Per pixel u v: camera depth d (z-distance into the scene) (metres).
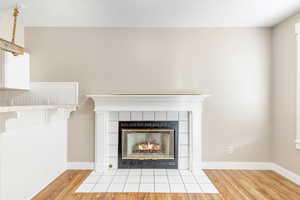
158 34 4.24
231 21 3.95
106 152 4.18
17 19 3.86
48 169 3.55
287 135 3.78
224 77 4.23
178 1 3.18
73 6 3.35
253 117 4.23
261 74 4.22
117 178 3.77
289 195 3.12
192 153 4.12
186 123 4.24
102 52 4.24
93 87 4.24
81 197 3.05
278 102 4.03
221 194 3.16
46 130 3.49
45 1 3.17
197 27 4.23
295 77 3.57
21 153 2.84
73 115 4.27
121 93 4.23
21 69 3.92
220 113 4.24
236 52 4.23
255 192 3.22
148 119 4.24
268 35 4.22
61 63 4.23
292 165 3.66
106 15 3.70
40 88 4.20
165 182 3.60
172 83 4.23
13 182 2.69
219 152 4.25
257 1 3.18
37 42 4.23
